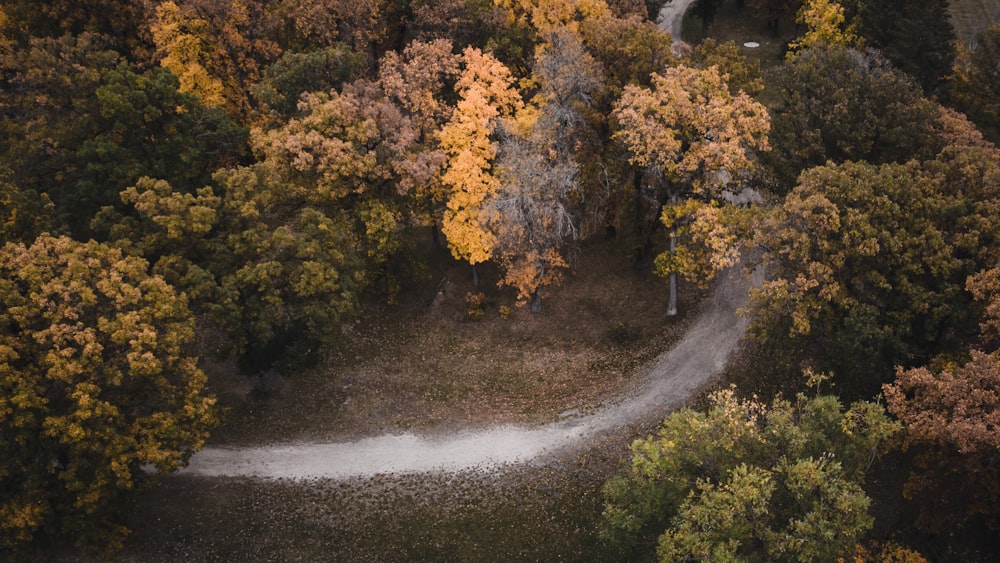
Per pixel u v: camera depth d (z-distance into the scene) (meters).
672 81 45.75
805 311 38.59
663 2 78.69
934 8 59.84
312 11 56.31
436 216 55.75
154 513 38.75
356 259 46.00
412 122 49.25
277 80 51.62
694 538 28.50
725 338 49.00
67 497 33.78
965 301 37.16
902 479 39.19
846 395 42.44
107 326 33.62
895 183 39.25
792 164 48.47
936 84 61.78
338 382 47.56
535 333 52.09
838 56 51.28
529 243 50.12
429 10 58.12
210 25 55.25
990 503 32.97
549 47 53.12
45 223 40.31
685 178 45.03
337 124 46.50
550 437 43.34
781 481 31.03
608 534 33.84
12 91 47.53
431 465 41.84
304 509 39.28
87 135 44.47
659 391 45.91
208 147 50.09
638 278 56.03
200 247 41.22
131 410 36.66
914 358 38.88
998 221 36.56
